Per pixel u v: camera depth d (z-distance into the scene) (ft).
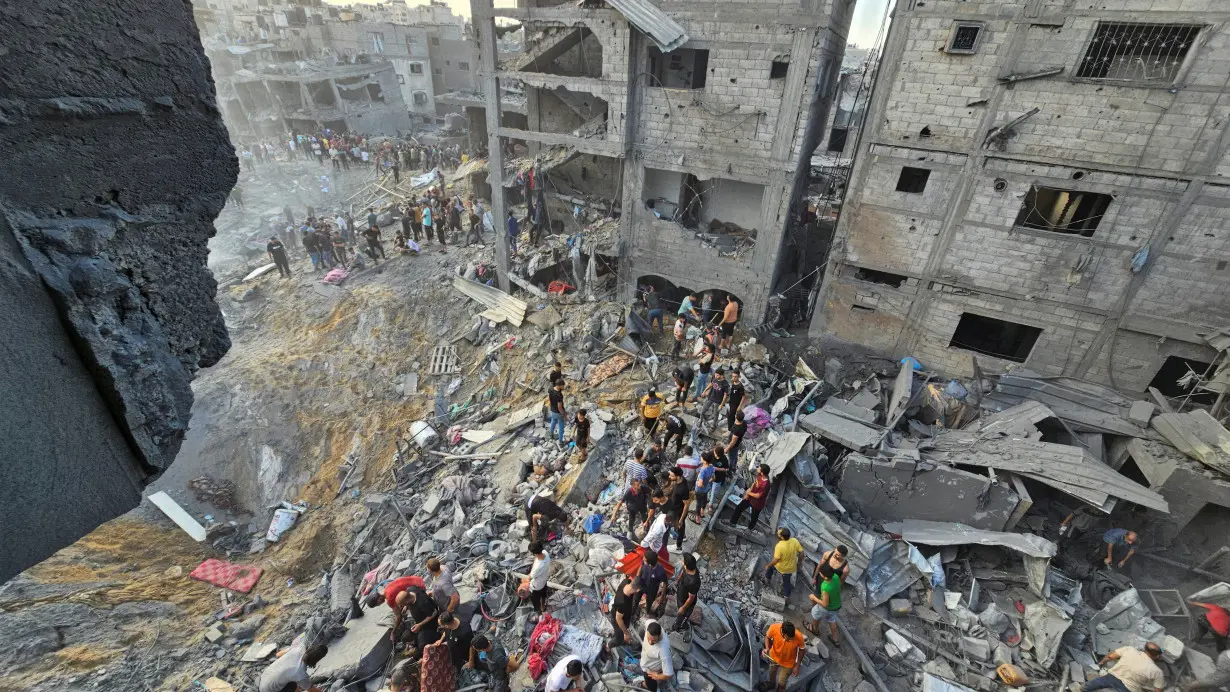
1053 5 40.47
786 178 55.21
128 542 50.47
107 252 9.09
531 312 68.95
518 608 35.32
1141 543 40.42
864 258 54.08
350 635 36.14
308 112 136.67
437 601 31.24
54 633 39.04
